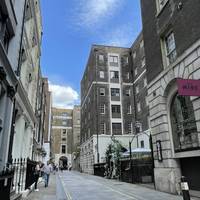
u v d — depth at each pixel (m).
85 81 56.94
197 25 11.77
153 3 17.14
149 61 17.34
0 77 9.55
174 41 14.45
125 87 45.28
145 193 13.32
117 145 29.45
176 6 13.90
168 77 14.21
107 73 45.53
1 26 10.47
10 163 11.27
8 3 10.47
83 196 12.73
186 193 7.48
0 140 10.38
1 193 6.92
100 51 46.75
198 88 10.60
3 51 9.19
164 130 14.35
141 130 39.28
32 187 15.31
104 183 20.44
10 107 11.52
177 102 13.77
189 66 12.22
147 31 18.08
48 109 59.06
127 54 47.84
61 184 20.22
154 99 15.89
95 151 40.03
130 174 20.39
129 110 43.97
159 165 14.67
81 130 60.38
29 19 17.94
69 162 87.56
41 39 26.91
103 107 43.12
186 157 12.88
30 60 18.97
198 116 11.29
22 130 15.96
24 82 16.55
